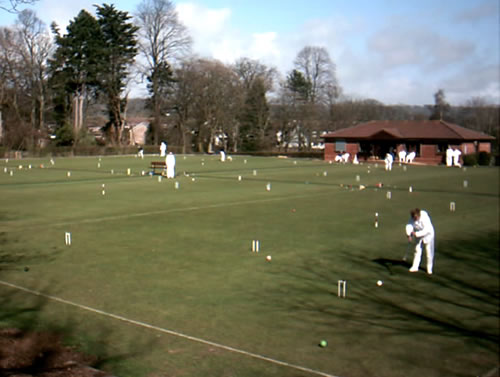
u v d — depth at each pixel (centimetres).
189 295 1148
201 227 1947
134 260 1447
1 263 1399
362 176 4366
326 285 1249
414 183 3784
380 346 891
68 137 7594
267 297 1147
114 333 918
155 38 8250
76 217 2139
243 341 897
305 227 1970
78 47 8062
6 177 3922
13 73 7281
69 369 735
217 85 8500
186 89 8450
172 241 1698
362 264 1449
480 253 1593
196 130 8888
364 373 786
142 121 12444
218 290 1189
